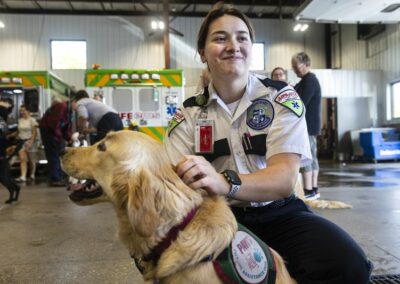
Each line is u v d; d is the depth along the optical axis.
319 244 1.95
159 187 1.53
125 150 1.63
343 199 6.18
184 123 2.31
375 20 11.75
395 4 10.27
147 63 18.84
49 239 4.08
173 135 2.33
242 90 2.20
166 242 1.57
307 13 11.04
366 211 5.14
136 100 9.85
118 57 18.75
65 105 9.06
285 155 2.00
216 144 2.18
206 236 1.56
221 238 1.58
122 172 1.62
